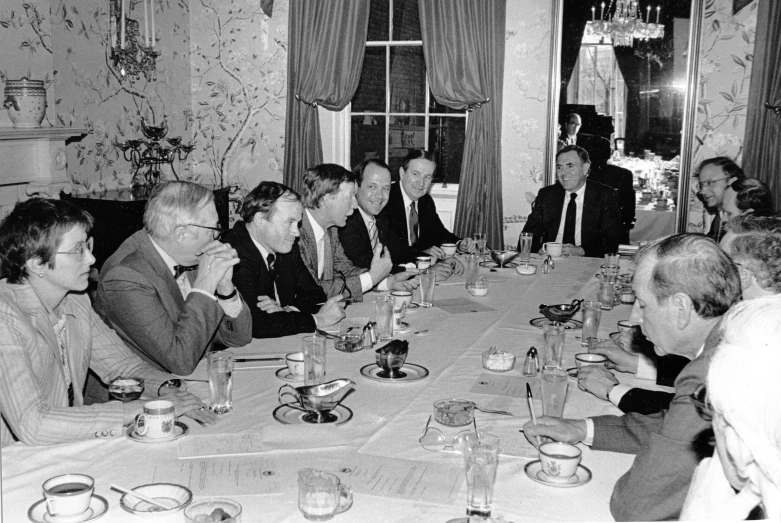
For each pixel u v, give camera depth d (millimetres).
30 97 3939
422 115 5645
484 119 5297
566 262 4051
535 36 5242
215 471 1391
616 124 5227
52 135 4145
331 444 1529
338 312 2574
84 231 1798
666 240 1534
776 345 889
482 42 5227
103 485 1334
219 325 2248
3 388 1547
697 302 1451
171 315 2145
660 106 5148
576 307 2705
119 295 2039
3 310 1639
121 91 5133
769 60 4895
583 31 5191
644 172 5230
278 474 1384
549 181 5344
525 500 1322
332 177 3152
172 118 5746
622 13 5125
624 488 1297
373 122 5738
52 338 1780
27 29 4074
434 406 1693
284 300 2857
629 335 2297
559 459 1378
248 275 2594
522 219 5461
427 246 4473
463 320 2680
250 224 2680
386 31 5617
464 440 1501
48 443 1522
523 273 3633
